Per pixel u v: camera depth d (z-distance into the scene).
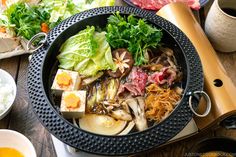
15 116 0.51
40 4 0.61
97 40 0.51
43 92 0.43
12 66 0.57
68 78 0.47
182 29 0.55
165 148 0.49
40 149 0.49
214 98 0.48
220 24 0.55
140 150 0.39
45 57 0.47
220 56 0.60
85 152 0.41
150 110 0.46
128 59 0.50
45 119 0.41
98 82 0.49
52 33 0.49
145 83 0.49
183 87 0.48
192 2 0.64
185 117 0.42
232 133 0.51
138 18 0.52
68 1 0.62
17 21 0.58
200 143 0.45
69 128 0.40
